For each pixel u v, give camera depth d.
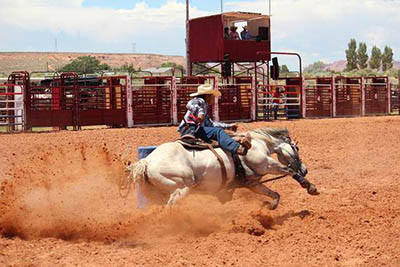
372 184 11.77
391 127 22.86
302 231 8.04
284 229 8.20
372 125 23.70
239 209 9.59
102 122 22.12
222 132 8.37
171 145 8.00
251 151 8.66
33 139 17.31
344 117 30.97
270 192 9.08
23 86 20.52
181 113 24.08
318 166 14.05
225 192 8.80
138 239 7.80
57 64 164.25
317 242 7.53
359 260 6.74
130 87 22.41
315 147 17.27
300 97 29.16
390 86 34.19
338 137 19.47
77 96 21.52
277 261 6.73
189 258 6.85
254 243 7.48
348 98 31.55
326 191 11.16
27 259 6.86
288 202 10.20
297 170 9.36
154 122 23.30
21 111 20.84
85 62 98.06
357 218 8.69
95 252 7.12
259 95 28.42
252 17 30.59
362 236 7.72
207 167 8.10
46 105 21.12
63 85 21.67
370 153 16.08
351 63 101.00
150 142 17.06
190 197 8.55
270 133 9.31
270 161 8.82
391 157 15.41
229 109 25.84
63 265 6.60
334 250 7.15
